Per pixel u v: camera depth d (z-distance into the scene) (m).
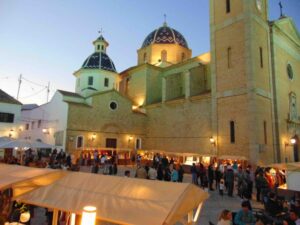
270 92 26.52
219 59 27.77
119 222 4.44
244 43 25.44
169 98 35.47
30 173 6.95
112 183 5.85
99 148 30.33
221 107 26.53
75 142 30.09
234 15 27.00
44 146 19.80
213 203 13.85
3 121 32.50
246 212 8.14
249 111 23.69
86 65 41.62
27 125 40.59
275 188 14.38
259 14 27.53
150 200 4.87
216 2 29.38
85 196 5.44
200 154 26.86
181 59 44.50
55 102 33.50
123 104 35.28
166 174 17.39
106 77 41.12
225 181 17.45
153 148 35.59
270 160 24.33
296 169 13.56
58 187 6.03
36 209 12.07
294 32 33.72
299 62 34.16
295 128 29.52
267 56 27.42
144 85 39.59
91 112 31.97
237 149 24.22
